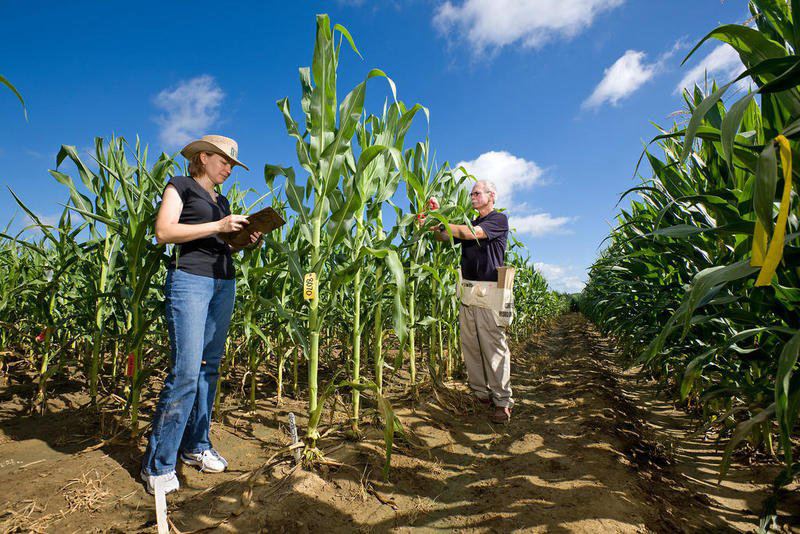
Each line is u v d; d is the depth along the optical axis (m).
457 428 2.79
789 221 1.24
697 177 2.18
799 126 0.85
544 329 12.63
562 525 1.53
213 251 1.98
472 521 1.64
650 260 2.95
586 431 2.55
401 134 2.35
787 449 1.00
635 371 5.18
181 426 1.87
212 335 2.08
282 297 2.98
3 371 3.47
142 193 2.30
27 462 2.07
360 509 1.74
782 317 1.40
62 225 2.76
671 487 1.89
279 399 3.19
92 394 2.62
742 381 1.94
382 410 1.77
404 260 3.12
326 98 2.02
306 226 2.09
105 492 1.81
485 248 3.08
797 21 1.25
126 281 2.70
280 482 1.87
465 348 3.23
